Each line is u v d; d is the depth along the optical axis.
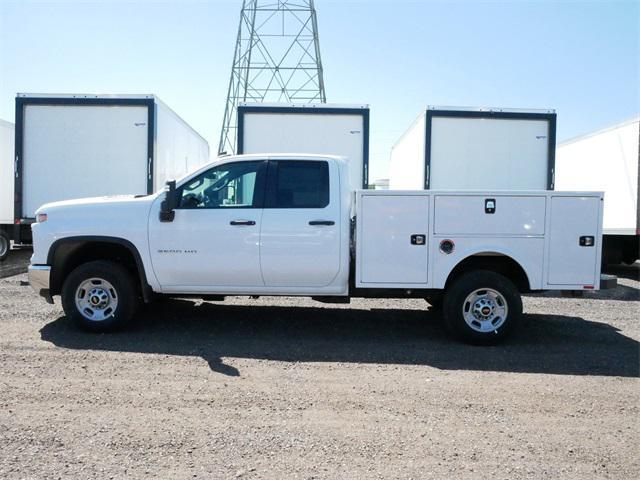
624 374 5.23
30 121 11.48
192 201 6.41
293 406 4.27
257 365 5.30
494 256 6.45
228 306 8.01
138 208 6.43
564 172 15.27
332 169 6.40
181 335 6.38
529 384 4.91
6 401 4.25
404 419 4.06
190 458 3.39
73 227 6.40
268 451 3.51
